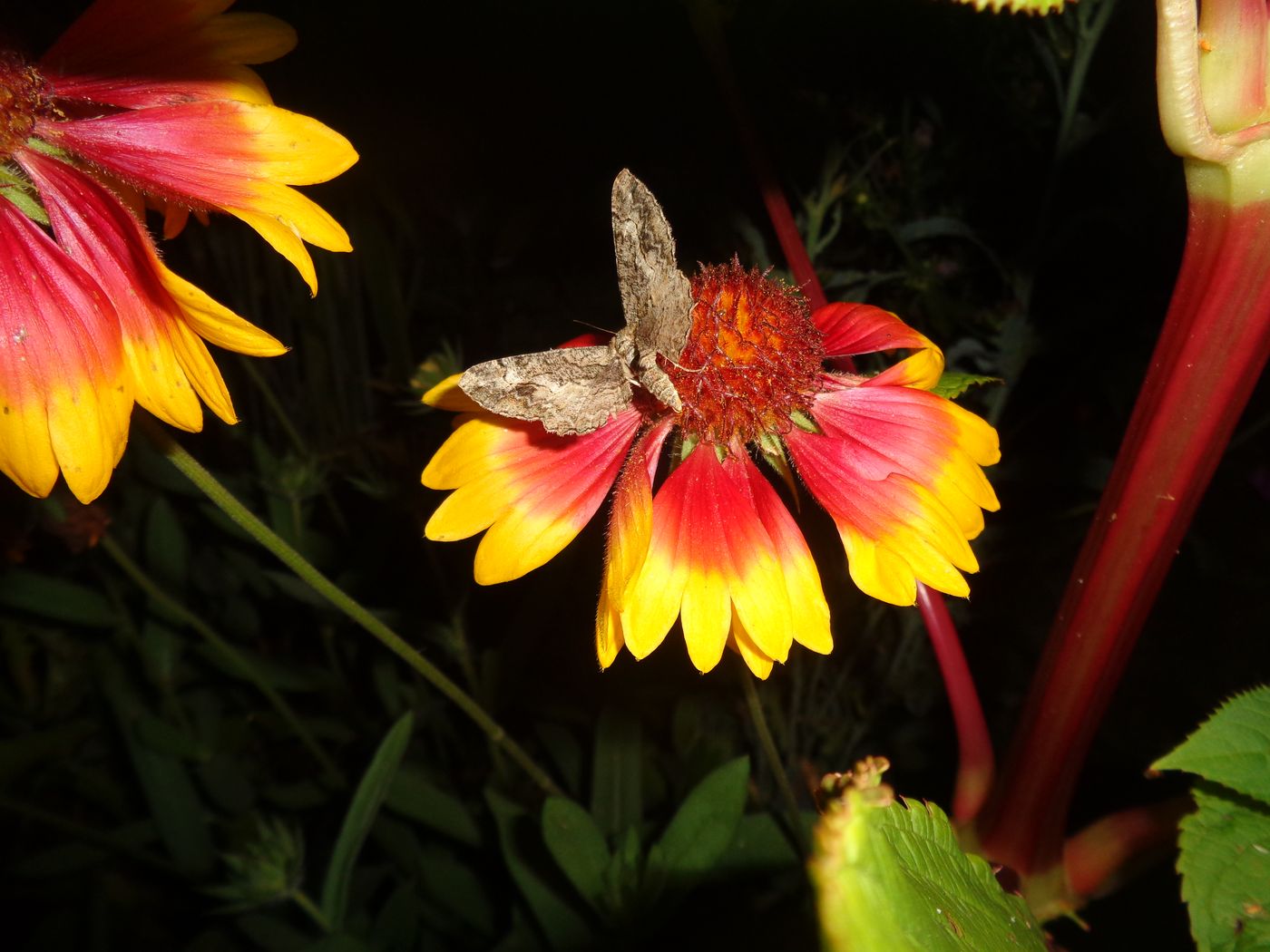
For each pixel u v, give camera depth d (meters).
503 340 0.35
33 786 0.26
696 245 0.30
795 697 0.25
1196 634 0.28
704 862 0.16
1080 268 0.28
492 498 0.12
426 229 0.35
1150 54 0.26
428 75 0.33
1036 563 0.29
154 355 0.10
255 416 0.31
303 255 0.10
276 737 0.26
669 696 0.25
